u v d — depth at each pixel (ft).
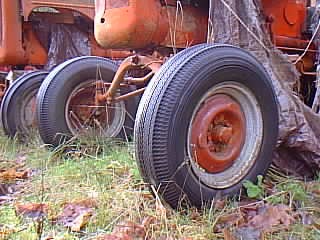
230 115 5.27
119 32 6.62
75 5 11.14
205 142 5.04
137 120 4.91
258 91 5.31
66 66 7.95
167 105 4.75
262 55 6.23
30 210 5.03
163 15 6.81
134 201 5.02
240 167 5.30
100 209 4.89
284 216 4.69
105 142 7.89
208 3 7.31
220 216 4.72
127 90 8.29
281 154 6.19
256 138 5.41
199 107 5.01
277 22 8.63
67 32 11.41
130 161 6.70
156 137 4.74
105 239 4.26
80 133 7.96
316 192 5.49
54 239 4.34
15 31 10.51
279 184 5.61
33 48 11.25
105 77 8.15
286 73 6.57
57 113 7.75
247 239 4.36
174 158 4.75
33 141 8.63
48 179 6.21
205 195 4.99
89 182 5.96
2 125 9.16
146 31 6.64
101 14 6.84
